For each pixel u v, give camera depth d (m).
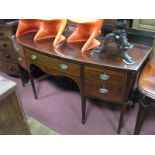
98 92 1.25
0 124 0.74
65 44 1.41
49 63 1.38
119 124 1.35
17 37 1.63
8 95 0.72
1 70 2.36
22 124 0.86
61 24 1.42
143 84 1.09
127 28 1.41
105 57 1.18
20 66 1.94
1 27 1.79
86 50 1.29
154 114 1.54
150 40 1.37
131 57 1.18
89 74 1.19
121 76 1.09
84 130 1.45
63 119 1.57
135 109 1.61
